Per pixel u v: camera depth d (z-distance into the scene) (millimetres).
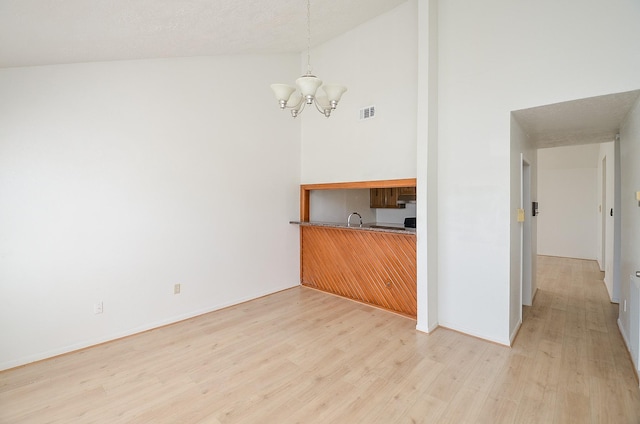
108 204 3078
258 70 4379
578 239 7164
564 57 2555
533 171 4309
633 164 2697
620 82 2324
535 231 4461
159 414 2047
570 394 2209
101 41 2529
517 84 2803
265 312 3887
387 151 3934
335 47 4488
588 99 2500
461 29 3139
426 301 3248
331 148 4594
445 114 3293
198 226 3773
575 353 2785
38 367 2617
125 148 3176
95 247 3008
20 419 2000
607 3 2359
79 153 2893
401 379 2420
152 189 3379
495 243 2994
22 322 2637
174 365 2652
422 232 3262
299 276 5062
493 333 3033
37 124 2668
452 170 3260
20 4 1717
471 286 3170
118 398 2213
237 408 2104
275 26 3578
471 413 2029
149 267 3377
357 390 2287
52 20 1978
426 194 3221
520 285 3412
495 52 2924
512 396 2197
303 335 3225
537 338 3098
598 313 3750
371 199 6941
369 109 4117
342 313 3838
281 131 4711
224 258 4039
